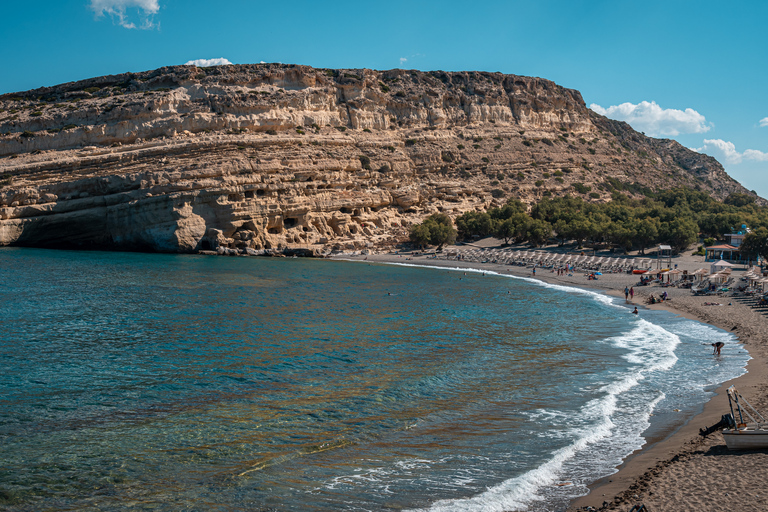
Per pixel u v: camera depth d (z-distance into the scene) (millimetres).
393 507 17359
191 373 32906
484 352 39031
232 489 18797
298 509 17359
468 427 24453
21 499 18156
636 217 126750
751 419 21750
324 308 57531
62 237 115438
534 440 22844
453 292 72500
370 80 170625
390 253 126688
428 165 163000
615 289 75250
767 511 15664
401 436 23469
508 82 199500
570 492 18000
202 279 76375
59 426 24484
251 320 49844
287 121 146250
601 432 23516
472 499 17781
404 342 42156
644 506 16109
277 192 125000
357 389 30016
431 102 179625
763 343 39906
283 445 22500
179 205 112812
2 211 111438
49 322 46906
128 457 21328
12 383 30578
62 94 143125
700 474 18297
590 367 34750
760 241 86312
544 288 77812
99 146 128500
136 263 93062
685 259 101750
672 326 49094
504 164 173625
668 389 29500
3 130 129625
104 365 34438
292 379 31875
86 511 17469
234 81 147250
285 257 117250
